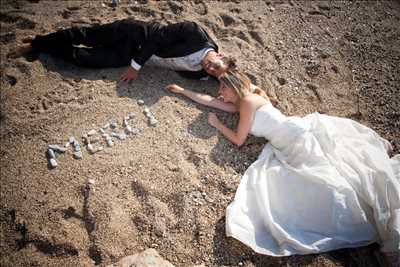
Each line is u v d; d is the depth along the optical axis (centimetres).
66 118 340
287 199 282
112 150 319
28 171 306
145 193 291
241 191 289
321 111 371
